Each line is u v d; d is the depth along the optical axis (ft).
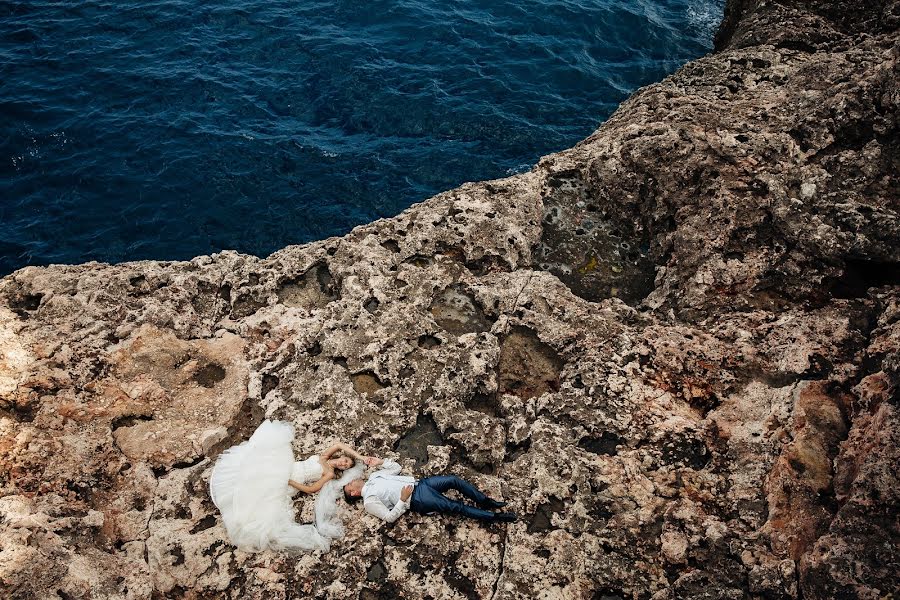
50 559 20.89
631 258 32.50
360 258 30.68
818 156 30.27
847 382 23.56
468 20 79.82
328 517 23.24
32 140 64.44
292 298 30.14
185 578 21.90
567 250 32.60
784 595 20.08
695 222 30.27
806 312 27.02
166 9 80.84
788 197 28.73
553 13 80.28
